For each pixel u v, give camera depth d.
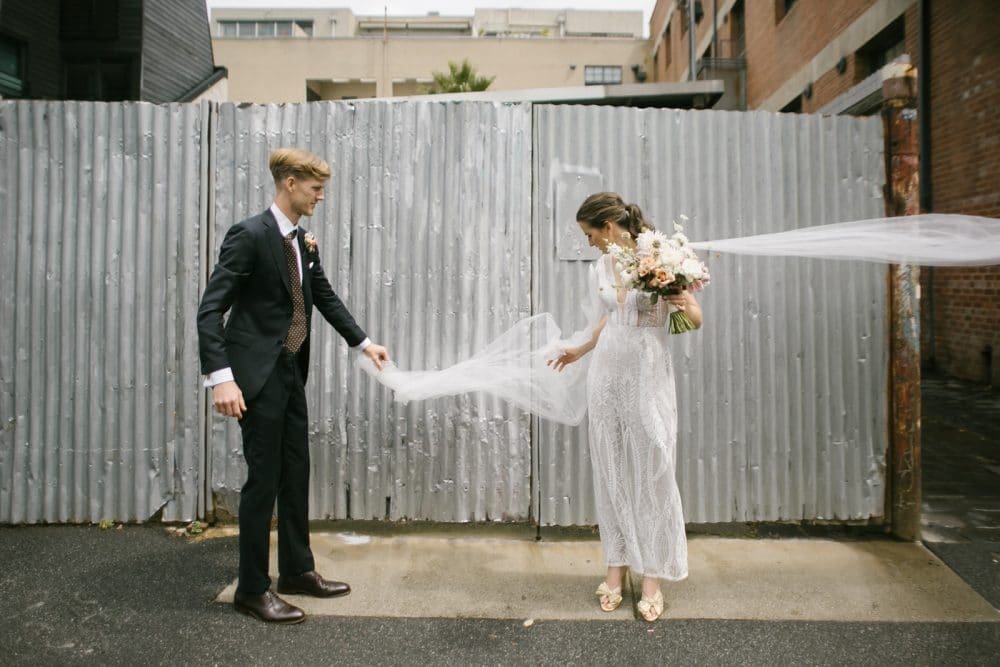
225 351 2.49
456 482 3.47
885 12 9.47
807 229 3.37
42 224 3.44
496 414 3.46
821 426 3.52
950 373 8.09
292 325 2.71
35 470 3.46
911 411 3.40
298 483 2.80
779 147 3.52
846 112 3.89
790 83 13.25
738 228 3.52
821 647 2.45
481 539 3.40
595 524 3.48
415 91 29.42
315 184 2.65
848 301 3.52
